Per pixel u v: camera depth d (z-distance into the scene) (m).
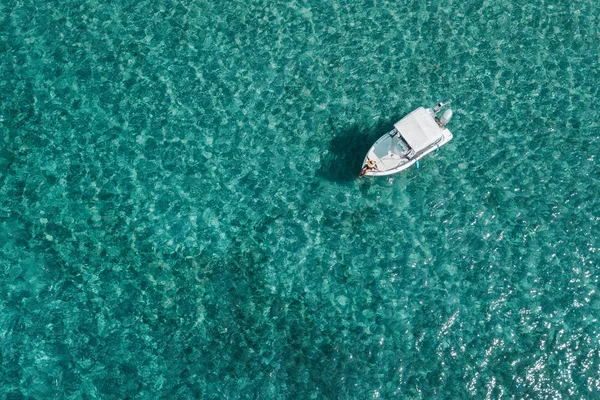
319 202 34.19
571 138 35.34
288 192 34.38
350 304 32.69
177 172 34.56
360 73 36.44
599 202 34.22
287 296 32.78
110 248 33.41
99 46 36.66
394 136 33.84
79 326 32.16
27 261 33.12
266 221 33.88
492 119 35.66
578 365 31.72
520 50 37.03
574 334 32.16
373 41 37.09
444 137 34.31
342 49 36.91
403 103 35.94
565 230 33.75
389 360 31.83
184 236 33.66
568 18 37.75
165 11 37.41
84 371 31.52
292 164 34.84
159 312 32.44
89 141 35.00
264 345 32.03
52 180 34.38
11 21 37.16
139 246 33.44
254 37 37.03
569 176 34.62
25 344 31.78
